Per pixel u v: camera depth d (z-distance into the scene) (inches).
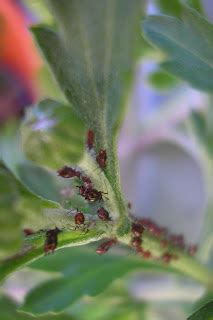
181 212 11.2
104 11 5.0
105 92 5.1
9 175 4.4
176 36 5.6
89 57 5.1
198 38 5.5
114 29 5.1
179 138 9.6
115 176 4.9
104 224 4.8
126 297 7.5
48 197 6.3
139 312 7.6
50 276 7.9
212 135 7.9
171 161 11.8
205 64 5.5
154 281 7.9
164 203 11.4
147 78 7.7
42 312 6.1
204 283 6.2
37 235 4.6
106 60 5.1
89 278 6.4
